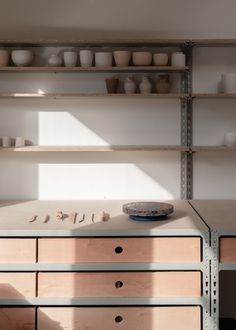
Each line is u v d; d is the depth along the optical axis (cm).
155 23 292
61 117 295
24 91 292
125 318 217
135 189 298
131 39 271
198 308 217
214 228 216
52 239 216
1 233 215
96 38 274
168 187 298
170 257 217
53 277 216
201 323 218
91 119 295
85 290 217
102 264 216
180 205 274
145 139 296
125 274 216
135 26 292
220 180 298
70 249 217
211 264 216
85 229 216
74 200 294
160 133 296
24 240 217
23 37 290
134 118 295
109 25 291
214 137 296
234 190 298
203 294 216
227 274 296
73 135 295
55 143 295
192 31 292
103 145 296
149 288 216
